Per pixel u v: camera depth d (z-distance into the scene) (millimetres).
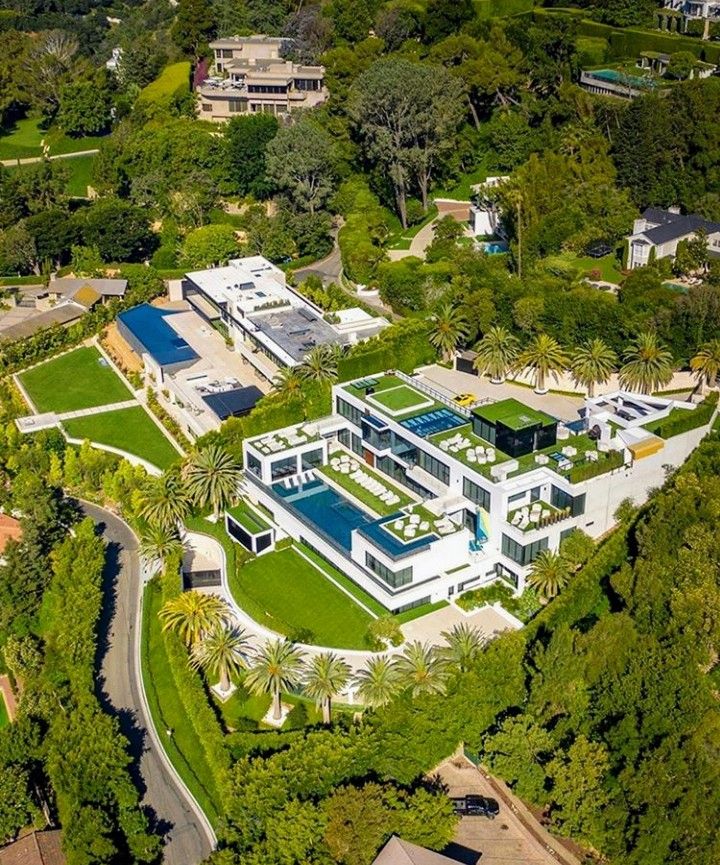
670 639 103562
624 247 194500
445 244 199500
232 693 114125
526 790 96312
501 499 123375
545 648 106375
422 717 99812
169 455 161000
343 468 141875
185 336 190000
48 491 147625
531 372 164875
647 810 87875
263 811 96062
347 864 90250
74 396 180500
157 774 107000
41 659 120938
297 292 194875
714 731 92250
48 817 103500
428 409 143375
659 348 156000
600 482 126500
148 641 125125
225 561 132750
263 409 147500
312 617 121125
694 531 114062
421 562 119438
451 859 90250
